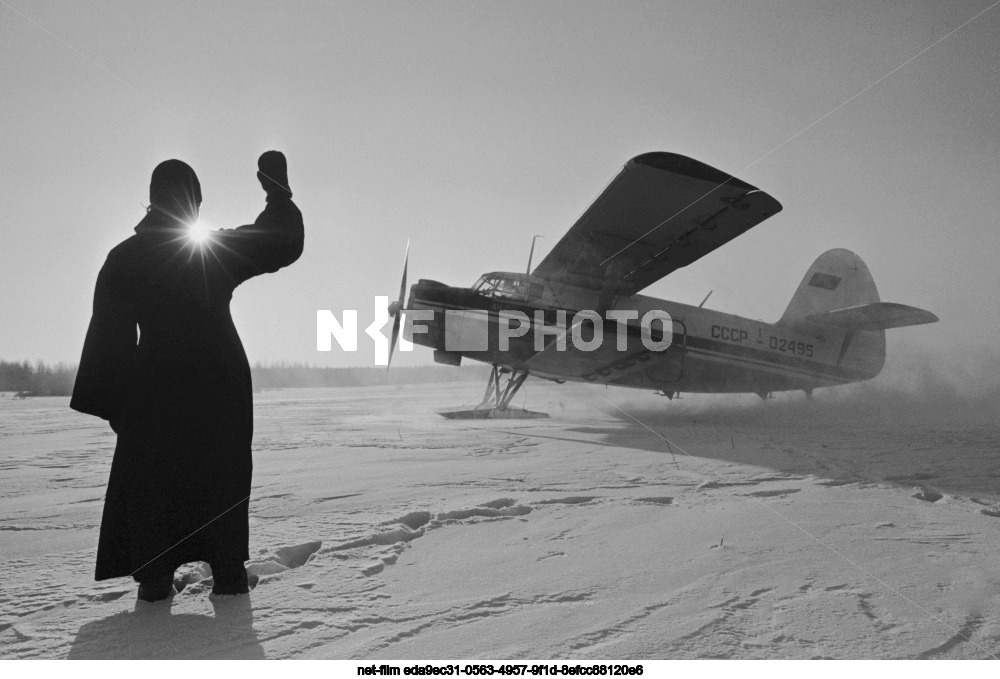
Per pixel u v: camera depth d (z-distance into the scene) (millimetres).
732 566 2133
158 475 1861
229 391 1975
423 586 1960
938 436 6750
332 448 6035
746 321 11305
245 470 1973
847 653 1441
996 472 4188
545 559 2252
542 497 3453
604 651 1458
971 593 1844
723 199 8422
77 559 2369
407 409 14625
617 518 2910
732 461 4883
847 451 5445
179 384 1902
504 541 2516
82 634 1606
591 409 12898
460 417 10891
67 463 5543
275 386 69125
